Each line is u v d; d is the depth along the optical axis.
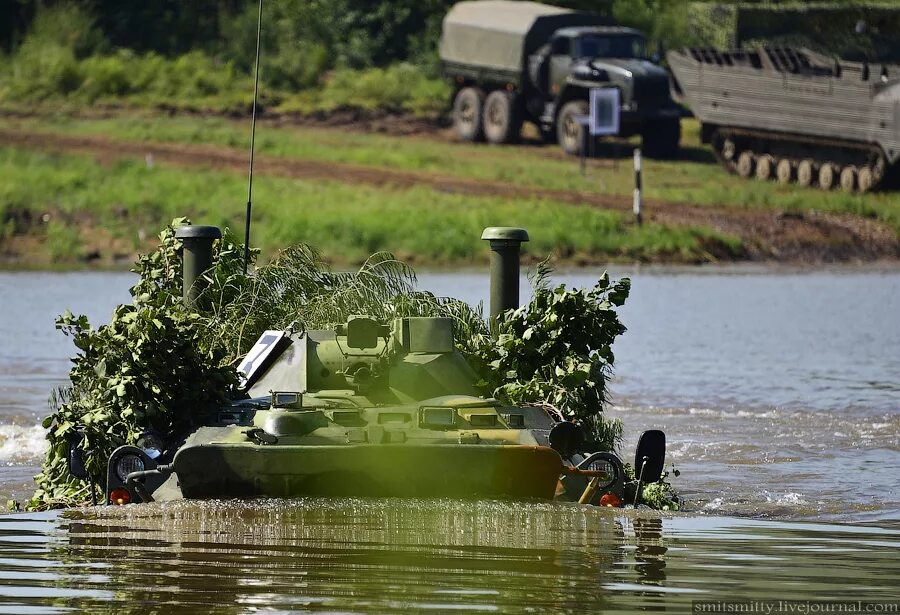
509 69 183.75
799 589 29.78
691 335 91.81
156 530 34.22
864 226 151.38
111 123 195.00
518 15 184.88
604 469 38.94
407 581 29.55
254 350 44.22
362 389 39.69
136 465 38.75
